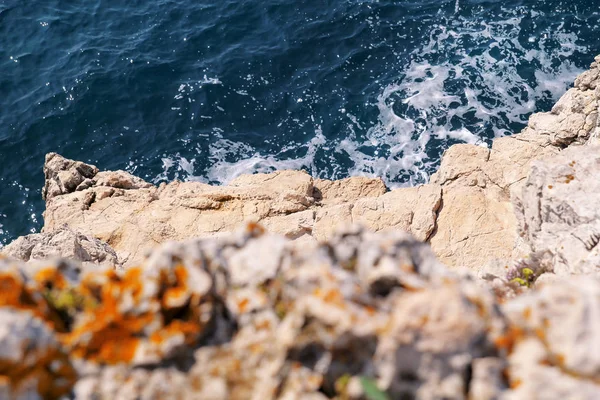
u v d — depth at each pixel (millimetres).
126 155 30750
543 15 34188
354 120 30781
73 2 38938
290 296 6711
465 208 20875
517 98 30656
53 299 6672
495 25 34219
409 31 34750
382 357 5969
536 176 13875
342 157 29406
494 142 23891
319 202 24234
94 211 23828
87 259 18562
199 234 21938
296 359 6320
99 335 6453
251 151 30250
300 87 32688
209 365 6504
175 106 32531
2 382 5812
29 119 32562
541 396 5637
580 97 22828
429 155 28938
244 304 6824
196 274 6789
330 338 6145
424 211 20781
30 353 5973
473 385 5797
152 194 24812
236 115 31844
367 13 35938
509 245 19688
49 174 27047
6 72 35094
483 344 5996
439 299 6000
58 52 35938
